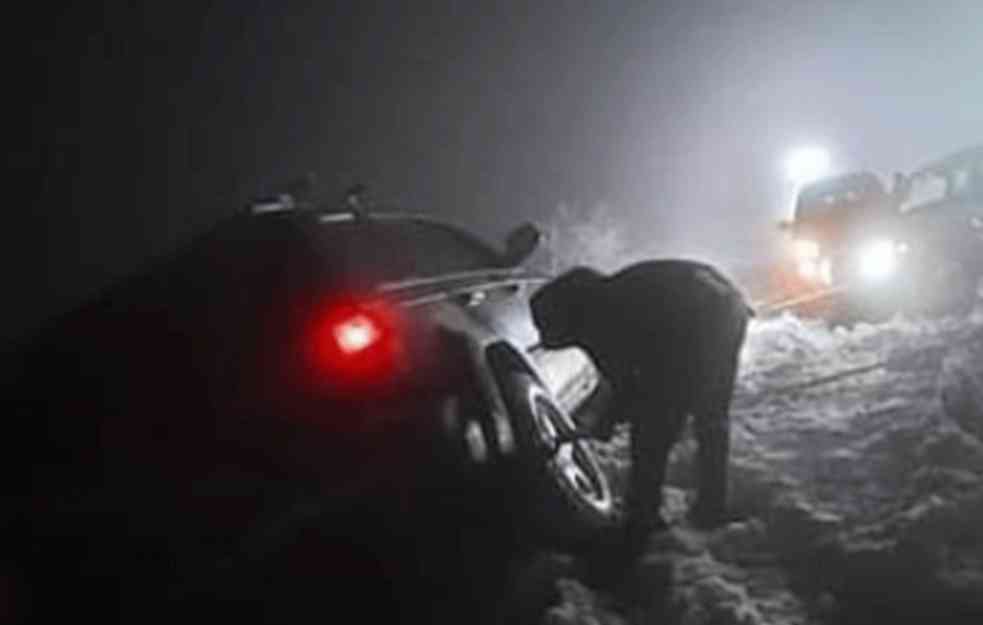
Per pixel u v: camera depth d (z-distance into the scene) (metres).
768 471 6.45
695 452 6.90
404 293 5.39
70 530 4.78
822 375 8.59
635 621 5.04
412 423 4.82
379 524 4.75
